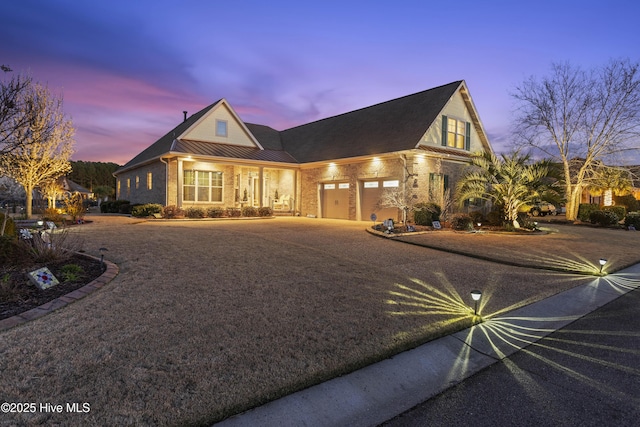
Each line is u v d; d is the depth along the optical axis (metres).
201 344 3.31
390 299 4.96
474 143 19.12
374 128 18.33
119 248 7.60
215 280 5.48
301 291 5.12
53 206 17.97
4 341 3.22
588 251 9.62
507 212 14.16
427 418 2.45
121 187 27.08
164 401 2.41
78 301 4.34
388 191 15.93
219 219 16.19
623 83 18.25
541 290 5.82
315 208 19.56
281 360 3.07
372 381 2.90
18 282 4.80
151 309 4.16
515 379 3.04
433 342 3.72
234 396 2.50
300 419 2.37
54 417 2.20
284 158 20.09
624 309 5.10
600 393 2.82
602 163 20.06
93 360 2.93
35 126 11.02
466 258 8.27
